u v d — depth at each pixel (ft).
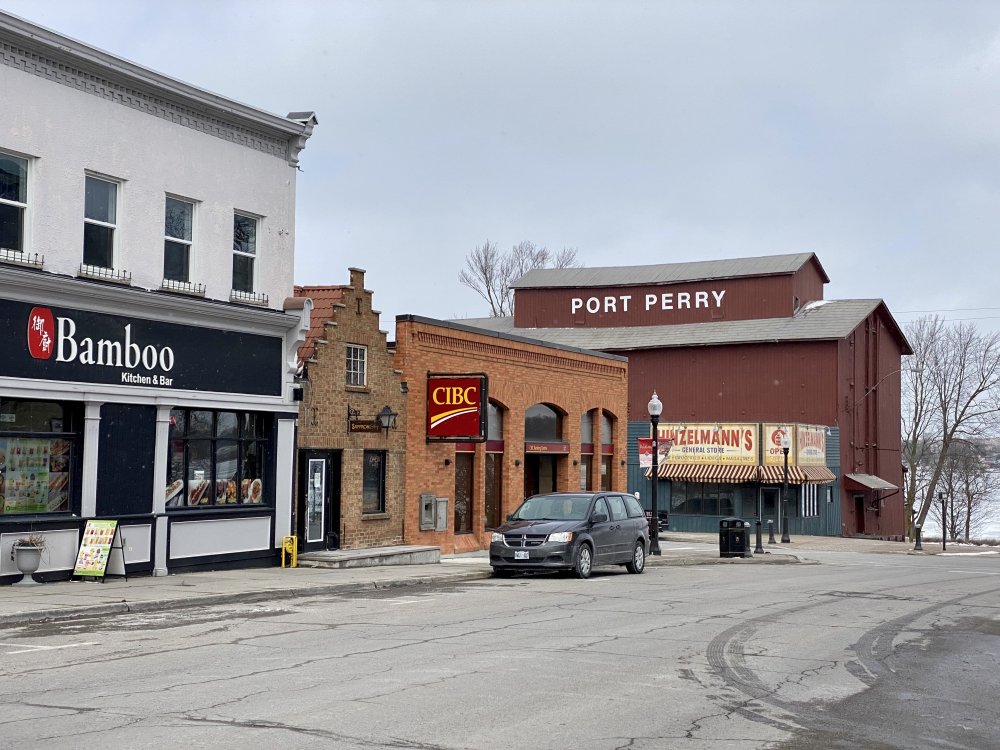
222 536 69.00
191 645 39.93
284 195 74.64
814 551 130.93
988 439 231.09
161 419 64.44
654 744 26.16
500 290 260.42
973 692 34.86
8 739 24.99
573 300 209.15
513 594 61.41
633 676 35.29
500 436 101.40
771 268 193.88
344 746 24.82
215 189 69.21
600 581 71.46
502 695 31.40
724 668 37.47
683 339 189.47
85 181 60.85
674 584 70.49
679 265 208.13
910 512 223.51
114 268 62.34
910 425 228.43
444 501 91.09
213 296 68.59
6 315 55.67
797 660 39.78
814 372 179.11
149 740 24.99
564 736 26.66
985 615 56.39
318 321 78.69
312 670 34.71
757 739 27.04
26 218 57.52
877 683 35.70
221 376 68.44
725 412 185.57
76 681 32.45
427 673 34.55
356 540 80.74
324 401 77.51
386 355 84.64
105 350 60.95
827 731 28.27
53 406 59.52
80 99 60.29
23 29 56.29
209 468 69.05
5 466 56.95
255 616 49.32
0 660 36.32
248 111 70.64
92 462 60.34
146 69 63.31
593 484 117.19
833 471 175.83
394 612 51.55
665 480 177.17
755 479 163.53
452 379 88.02
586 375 115.03
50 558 58.29
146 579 61.36
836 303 193.47
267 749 24.34
